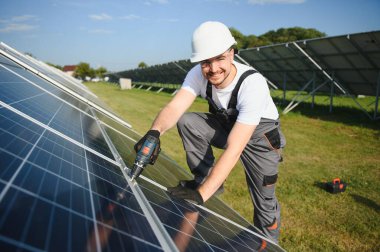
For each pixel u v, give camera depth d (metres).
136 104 20.73
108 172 1.79
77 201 1.13
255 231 2.63
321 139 10.09
